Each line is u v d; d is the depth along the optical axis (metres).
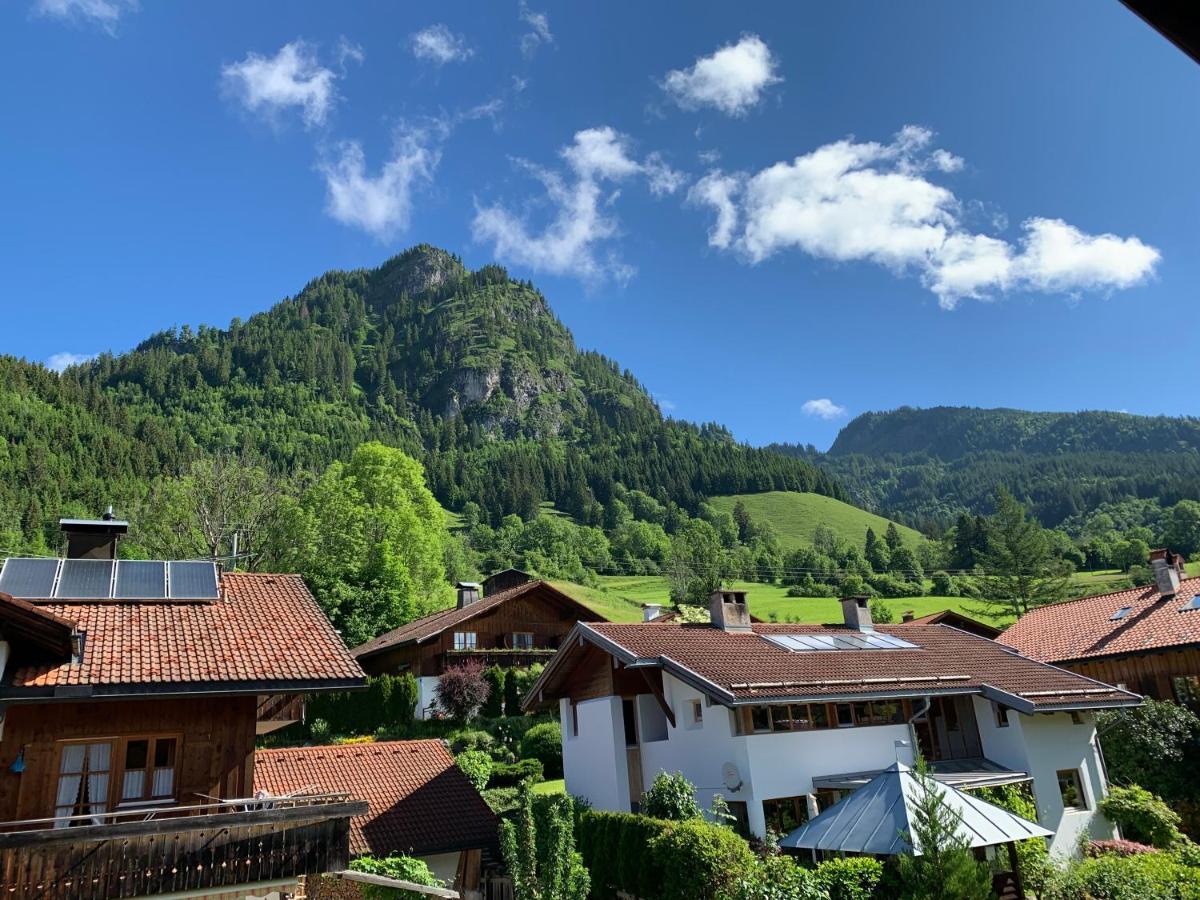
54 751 13.44
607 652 23.27
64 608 15.60
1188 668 29.98
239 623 16.47
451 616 44.91
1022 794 23.31
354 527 51.66
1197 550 98.50
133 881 11.81
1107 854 20.03
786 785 19.86
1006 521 71.62
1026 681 25.38
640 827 17.86
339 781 21.19
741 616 26.12
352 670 15.33
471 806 21.06
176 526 51.81
